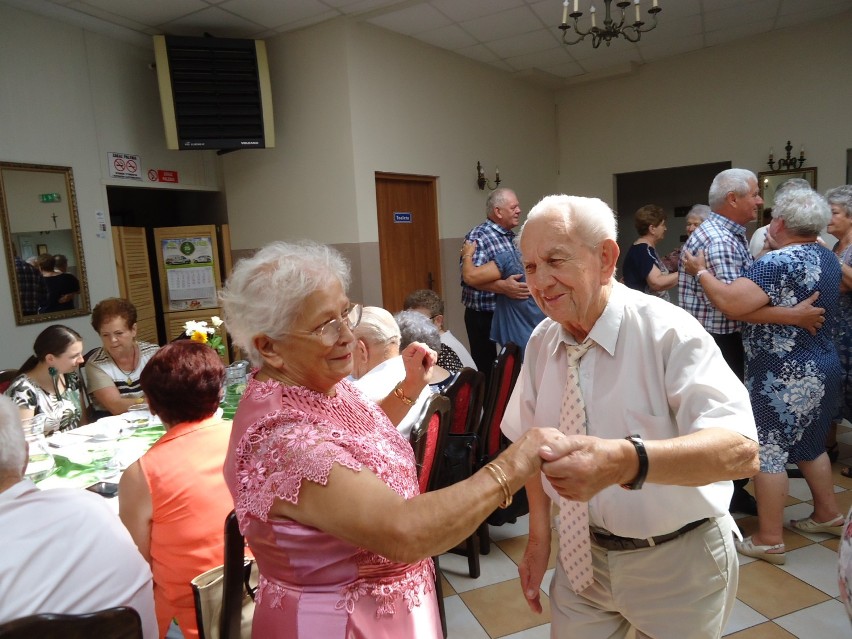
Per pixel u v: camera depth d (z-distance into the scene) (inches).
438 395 66.0
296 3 164.1
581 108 274.7
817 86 216.2
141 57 179.9
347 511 29.8
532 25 196.2
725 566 44.3
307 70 185.3
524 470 33.0
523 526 110.7
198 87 172.2
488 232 145.4
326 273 35.1
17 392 95.6
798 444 91.7
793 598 82.3
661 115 252.8
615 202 273.3
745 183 93.9
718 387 38.9
